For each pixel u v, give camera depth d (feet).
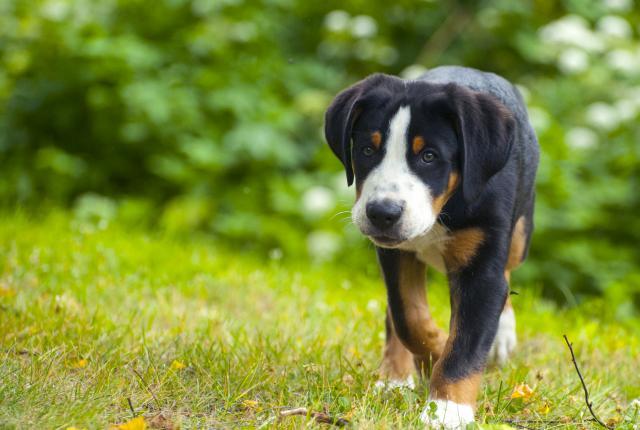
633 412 17.38
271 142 36.40
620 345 23.07
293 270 30.09
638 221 34.91
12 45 38.88
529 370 19.81
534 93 39.34
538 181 32.86
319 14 42.27
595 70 38.06
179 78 37.70
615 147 35.35
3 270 24.99
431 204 16.08
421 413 16.21
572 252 33.06
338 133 17.02
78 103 38.65
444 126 16.29
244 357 19.39
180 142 37.32
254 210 36.76
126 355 18.65
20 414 14.87
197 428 15.43
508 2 41.63
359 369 19.48
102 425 14.84
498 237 16.96
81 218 34.53
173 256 29.04
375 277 32.37
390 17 43.39
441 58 42.93
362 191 16.31
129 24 39.34
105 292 23.90
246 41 38.55
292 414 15.78
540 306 27.27
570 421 16.88
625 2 39.83
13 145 39.04
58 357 18.06
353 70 42.50
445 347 16.97
